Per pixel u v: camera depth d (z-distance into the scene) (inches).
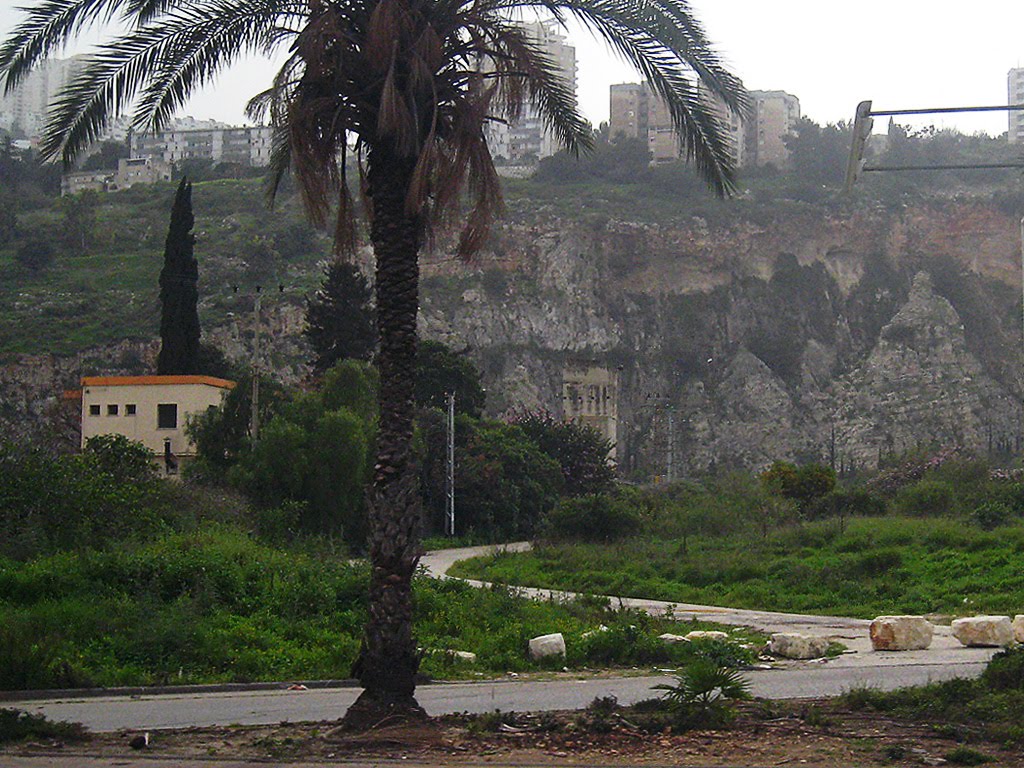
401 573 483.2
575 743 440.5
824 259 5940.0
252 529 1643.7
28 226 5221.5
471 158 514.3
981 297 5802.2
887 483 2928.2
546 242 5698.8
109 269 4768.7
